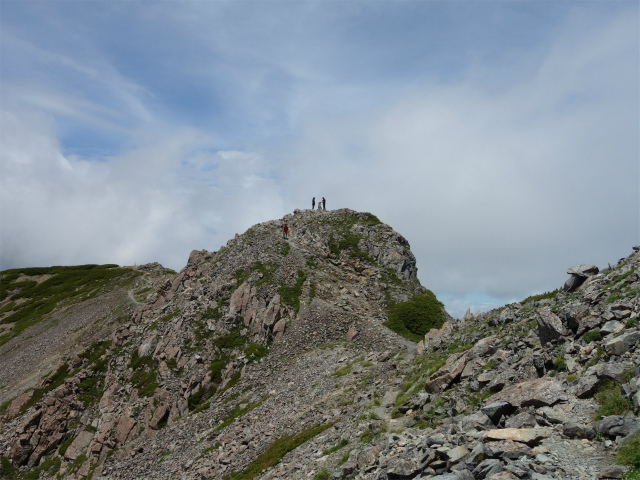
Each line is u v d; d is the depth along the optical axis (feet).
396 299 243.40
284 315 215.51
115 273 520.01
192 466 134.41
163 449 165.27
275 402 149.59
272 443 116.06
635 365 56.95
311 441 101.86
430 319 226.99
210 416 169.37
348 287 247.09
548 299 98.07
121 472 162.20
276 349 199.82
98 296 441.27
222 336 213.46
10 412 227.20
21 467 197.06
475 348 92.27
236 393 178.60
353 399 115.34
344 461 81.20
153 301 295.28
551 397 59.98
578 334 72.38
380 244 290.15
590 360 64.90
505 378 76.02
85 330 342.03
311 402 131.54
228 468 117.39
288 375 173.06
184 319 229.45
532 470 45.75
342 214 332.60
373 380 124.67
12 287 554.05
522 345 83.61
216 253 313.73
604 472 42.52
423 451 60.75
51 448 202.28
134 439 181.37
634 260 86.69
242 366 194.80
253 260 265.75
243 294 232.94
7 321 437.99
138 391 199.93
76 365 247.50
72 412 211.61
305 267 256.93
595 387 57.52
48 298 485.97
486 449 51.57
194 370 199.21
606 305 74.54
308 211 346.13
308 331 204.54
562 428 53.78
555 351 72.84
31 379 290.76
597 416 52.90
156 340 231.30
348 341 190.70
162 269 531.91
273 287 234.58
